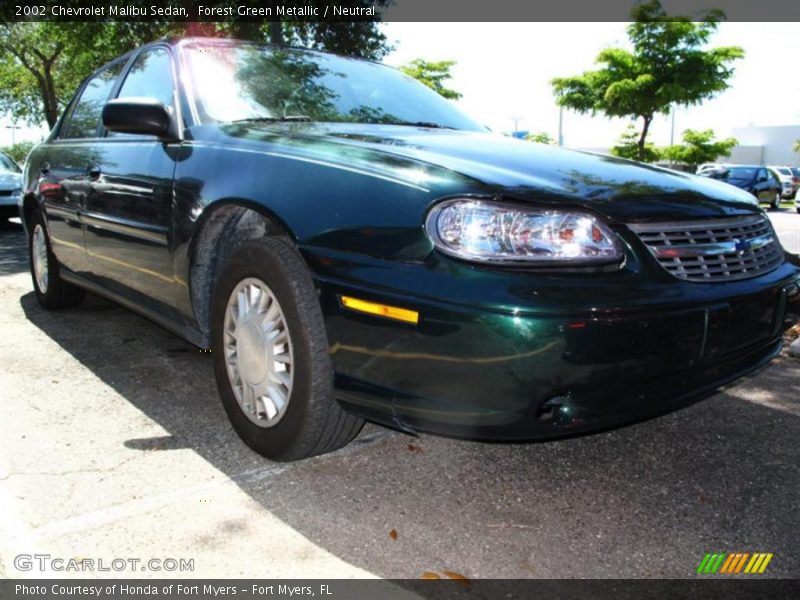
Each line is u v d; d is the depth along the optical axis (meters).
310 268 2.39
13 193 11.05
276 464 2.73
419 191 2.23
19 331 4.53
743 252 2.50
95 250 3.89
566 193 2.24
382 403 2.30
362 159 2.47
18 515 2.31
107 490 2.49
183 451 2.82
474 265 2.07
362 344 2.28
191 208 2.92
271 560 2.12
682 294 2.20
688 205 2.42
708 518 2.41
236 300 2.78
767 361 2.69
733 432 3.12
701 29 19.27
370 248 2.25
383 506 2.45
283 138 2.79
